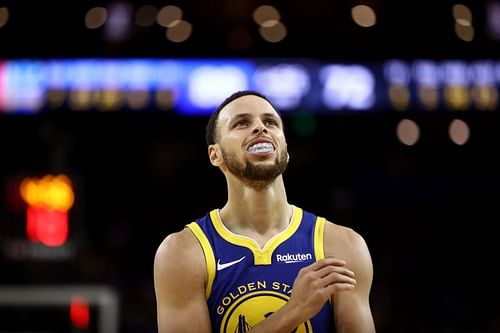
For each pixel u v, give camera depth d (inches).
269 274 259.8
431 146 1330.0
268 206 269.4
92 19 1074.1
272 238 266.5
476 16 1071.6
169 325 257.0
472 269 1133.7
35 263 925.2
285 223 273.6
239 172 264.7
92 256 975.6
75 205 992.9
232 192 272.5
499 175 1302.9
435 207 1270.9
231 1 1125.7
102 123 1298.0
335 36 1112.2
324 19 1125.7
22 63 1029.8
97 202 1380.4
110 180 1393.9
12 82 1027.9
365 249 271.3
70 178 1006.4
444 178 1290.6
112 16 1075.3
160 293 263.1
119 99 1027.9
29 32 1076.5
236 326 253.9
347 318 259.4
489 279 1090.7
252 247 263.4
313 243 267.7
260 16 1125.7
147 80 1032.2
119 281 1056.2
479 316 965.8
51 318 449.4
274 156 263.1
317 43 1109.7
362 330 258.1
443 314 975.0
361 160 1358.3
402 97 1047.6
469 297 1008.9
